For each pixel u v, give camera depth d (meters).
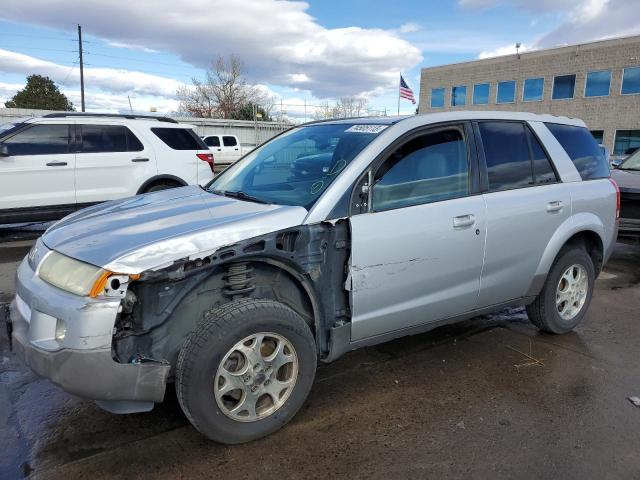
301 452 2.80
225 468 2.66
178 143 9.05
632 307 5.38
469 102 40.72
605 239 4.60
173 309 2.65
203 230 2.72
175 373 2.68
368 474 2.63
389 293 3.26
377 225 3.14
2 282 5.89
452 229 3.46
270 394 2.88
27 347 2.56
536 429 3.04
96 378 2.45
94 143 8.32
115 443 2.86
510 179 3.91
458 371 3.80
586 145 4.64
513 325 4.76
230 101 57.88
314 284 3.02
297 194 3.25
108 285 2.45
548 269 4.13
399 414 3.20
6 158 7.66
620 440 2.94
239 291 2.84
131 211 3.26
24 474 2.60
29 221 7.93
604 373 3.79
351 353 4.10
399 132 3.40
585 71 33.88
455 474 2.64
